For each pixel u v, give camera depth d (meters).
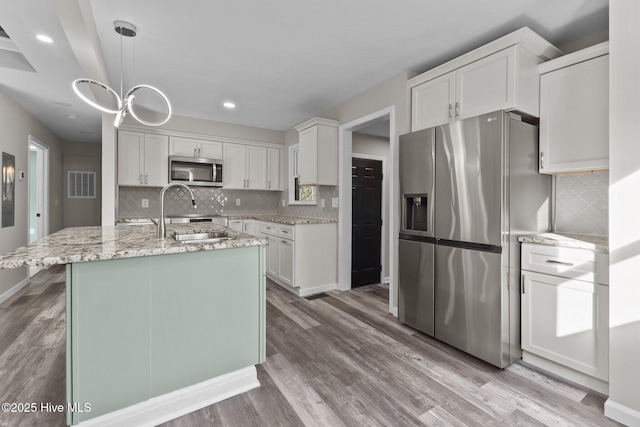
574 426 1.53
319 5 1.98
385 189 4.63
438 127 2.43
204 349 1.72
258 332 1.89
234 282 1.80
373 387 1.86
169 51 2.56
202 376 1.71
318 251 3.86
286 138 5.27
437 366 2.10
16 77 3.04
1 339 2.44
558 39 2.36
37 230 4.84
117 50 2.53
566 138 2.10
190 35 2.31
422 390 1.83
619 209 1.60
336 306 3.33
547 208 2.38
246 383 1.85
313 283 3.82
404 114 2.93
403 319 2.74
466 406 1.68
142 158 4.15
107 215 3.62
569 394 1.79
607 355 1.74
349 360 2.17
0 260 1.22
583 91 2.02
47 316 2.93
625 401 1.55
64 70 2.88
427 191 2.52
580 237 2.10
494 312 2.07
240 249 1.82
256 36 2.34
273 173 5.24
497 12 2.05
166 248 1.53
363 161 4.41
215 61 2.74
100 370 1.45
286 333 2.62
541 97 2.23
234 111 4.23
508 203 2.07
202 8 1.99
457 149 2.29
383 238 4.54
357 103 3.56
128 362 1.51
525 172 2.18
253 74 3.02
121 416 1.50
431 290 2.49
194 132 4.55
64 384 1.84
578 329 1.86
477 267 2.17
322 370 2.04
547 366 2.04
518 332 2.16
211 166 4.53
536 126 2.28
